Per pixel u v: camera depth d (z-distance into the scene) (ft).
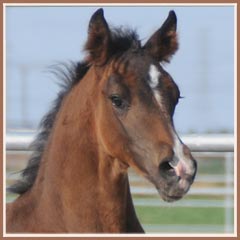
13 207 33.68
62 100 33.73
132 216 32.94
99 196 31.65
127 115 30.63
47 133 34.04
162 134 29.94
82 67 33.63
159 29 33.09
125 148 30.73
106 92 31.12
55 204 32.19
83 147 31.81
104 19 32.07
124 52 31.94
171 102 30.66
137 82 30.71
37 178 33.42
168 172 29.60
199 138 41.16
